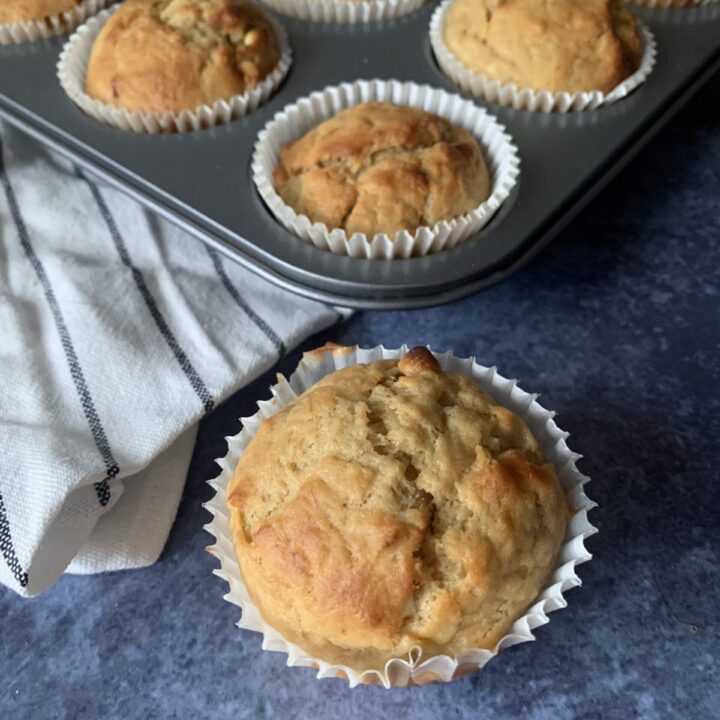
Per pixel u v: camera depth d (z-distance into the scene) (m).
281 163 0.22
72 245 0.23
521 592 0.14
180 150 0.23
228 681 0.16
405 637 0.14
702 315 0.21
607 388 0.20
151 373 0.19
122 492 0.18
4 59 0.26
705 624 0.16
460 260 0.20
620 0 0.26
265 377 0.21
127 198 0.24
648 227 0.24
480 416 0.16
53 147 0.23
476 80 0.24
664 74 0.24
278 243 0.20
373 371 0.16
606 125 0.23
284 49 0.25
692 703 0.15
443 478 0.14
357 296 0.20
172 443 0.19
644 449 0.19
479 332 0.21
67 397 0.19
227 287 0.22
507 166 0.22
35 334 0.20
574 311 0.22
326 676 0.15
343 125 0.22
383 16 0.26
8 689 0.16
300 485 0.15
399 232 0.20
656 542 0.17
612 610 0.16
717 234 0.24
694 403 0.20
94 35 0.26
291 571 0.14
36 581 0.16
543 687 0.16
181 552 0.18
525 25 0.23
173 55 0.23
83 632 0.17
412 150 0.21
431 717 0.15
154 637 0.17
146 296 0.21
